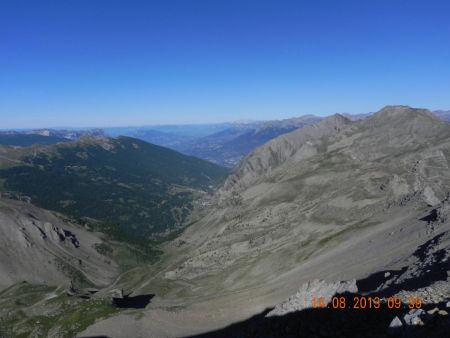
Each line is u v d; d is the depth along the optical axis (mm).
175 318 101188
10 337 121312
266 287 108188
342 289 49000
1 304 150875
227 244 196625
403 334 29000
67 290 158125
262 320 53188
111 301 122375
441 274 46344
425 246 75250
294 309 49188
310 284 53750
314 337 40219
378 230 116375
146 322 101062
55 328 112750
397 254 82875
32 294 159625
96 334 100625
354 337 36031
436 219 91750
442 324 27578
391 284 55219
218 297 111062
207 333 92625
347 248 113188
